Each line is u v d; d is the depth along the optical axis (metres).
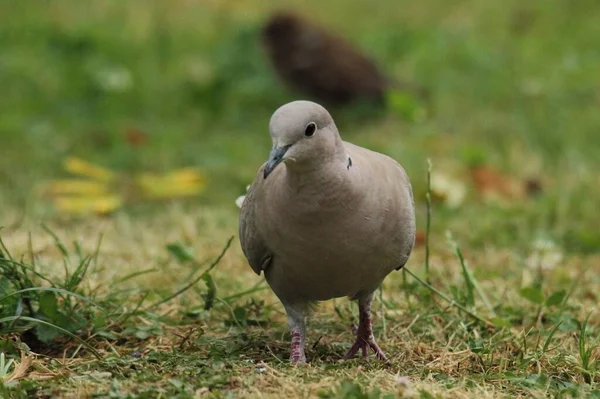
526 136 15.63
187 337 8.37
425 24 21.38
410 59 19.12
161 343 8.48
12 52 18.95
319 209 7.32
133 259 10.77
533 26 20.70
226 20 21.47
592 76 17.81
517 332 8.82
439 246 11.70
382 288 9.97
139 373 7.46
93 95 17.53
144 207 13.30
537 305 9.54
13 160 14.99
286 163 7.26
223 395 7.02
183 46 19.88
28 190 13.77
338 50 16.84
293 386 7.12
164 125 16.70
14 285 8.40
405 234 7.75
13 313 8.28
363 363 7.96
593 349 8.13
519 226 12.41
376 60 17.89
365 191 7.41
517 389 7.45
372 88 16.80
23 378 7.39
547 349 8.30
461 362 7.95
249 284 10.09
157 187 13.54
